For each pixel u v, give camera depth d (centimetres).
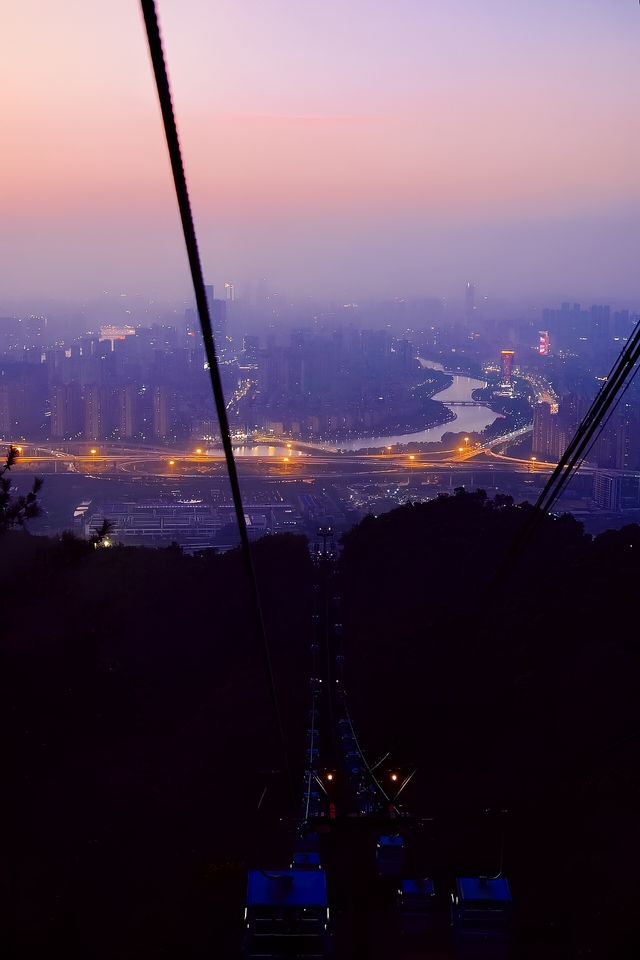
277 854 2148
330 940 1556
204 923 1830
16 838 2095
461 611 3881
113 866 2070
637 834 2089
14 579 2075
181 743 2864
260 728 2956
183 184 559
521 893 1919
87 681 2330
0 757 2116
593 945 1714
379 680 3244
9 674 2067
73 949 1723
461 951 1630
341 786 2447
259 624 1160
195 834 2252
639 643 3238
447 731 2842
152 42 484
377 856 1934
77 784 2331
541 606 3700
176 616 3953
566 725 2764
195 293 623
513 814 2270
